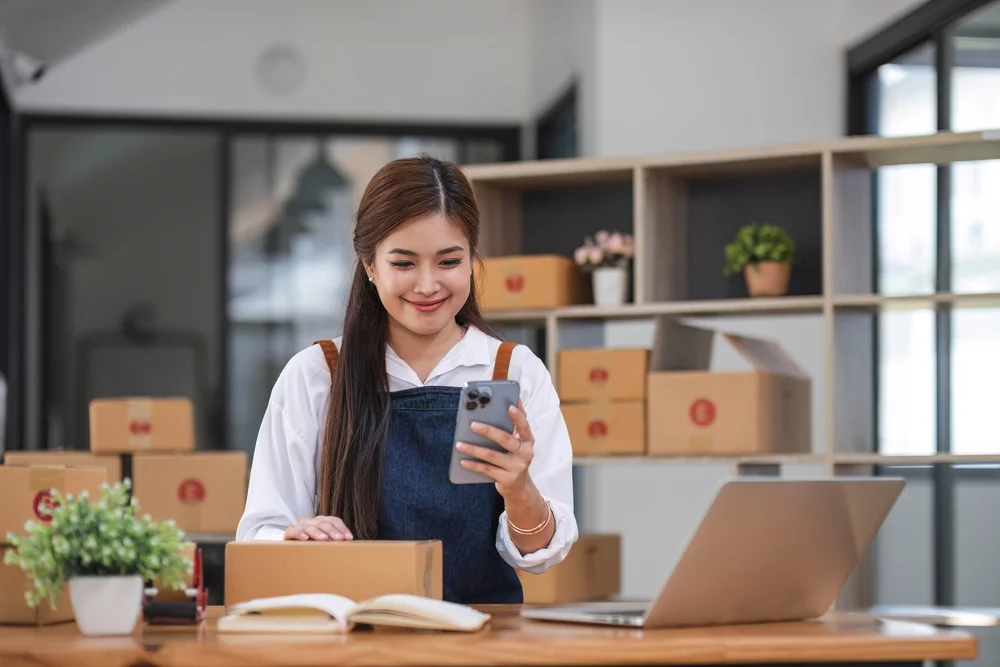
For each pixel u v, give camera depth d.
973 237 4.21
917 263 4.51
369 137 6.42
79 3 5.24
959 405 4.28
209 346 6.31
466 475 1.68
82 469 1.76
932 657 1.44
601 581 3.88
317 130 6.37
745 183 4.09
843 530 1.62
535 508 1.79
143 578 1.53
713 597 1.53
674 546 5.04
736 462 3.62
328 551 1.60
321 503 1.94
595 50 5.24
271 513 1.93
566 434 2.04
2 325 6.12
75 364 6.25
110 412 3.93
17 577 1.64
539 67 6.26
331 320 6.36
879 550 4.55
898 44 4.77
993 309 4.14
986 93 4.22
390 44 6.41
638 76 5.25
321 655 1.35
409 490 1.90
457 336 2.03
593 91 5.26
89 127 6.27
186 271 6.32
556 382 3.83
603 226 4.23
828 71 5.22
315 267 6.37
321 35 6.38
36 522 1.64
